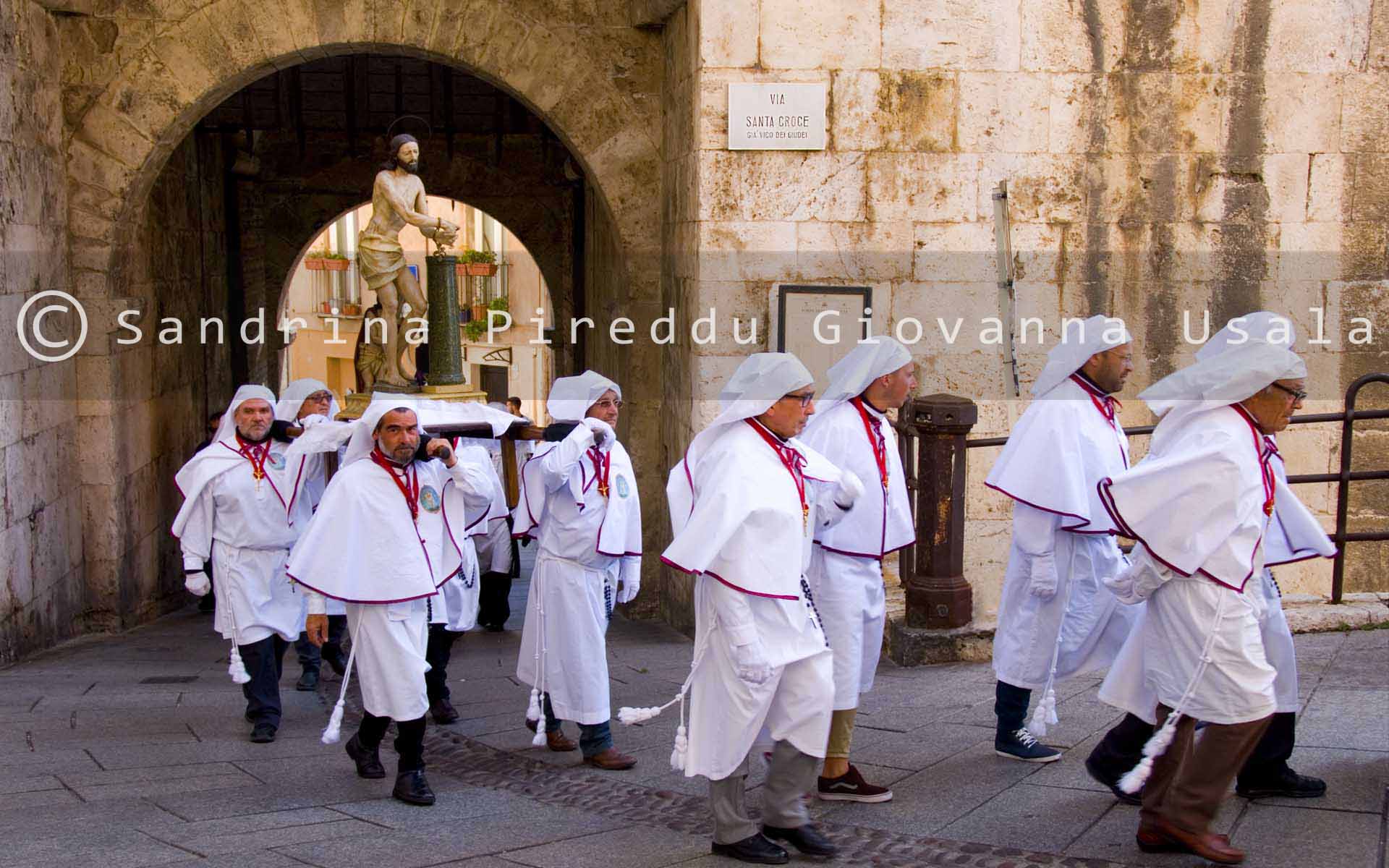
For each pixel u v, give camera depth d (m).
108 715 7.22
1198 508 4.25
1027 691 5.58
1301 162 9.41
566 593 6.20
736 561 4.50
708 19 9.02
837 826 4.90
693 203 9.39
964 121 9.23
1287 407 4.36
